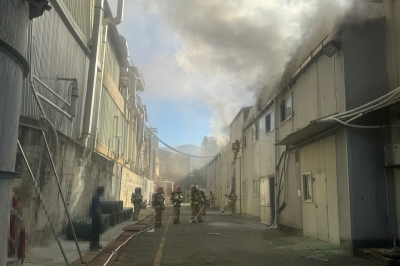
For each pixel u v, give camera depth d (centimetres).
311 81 1207
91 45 1541
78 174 1315
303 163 1273
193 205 1859
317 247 988
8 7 439
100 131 1831
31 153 908
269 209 1658
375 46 980
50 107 1109
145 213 2594
